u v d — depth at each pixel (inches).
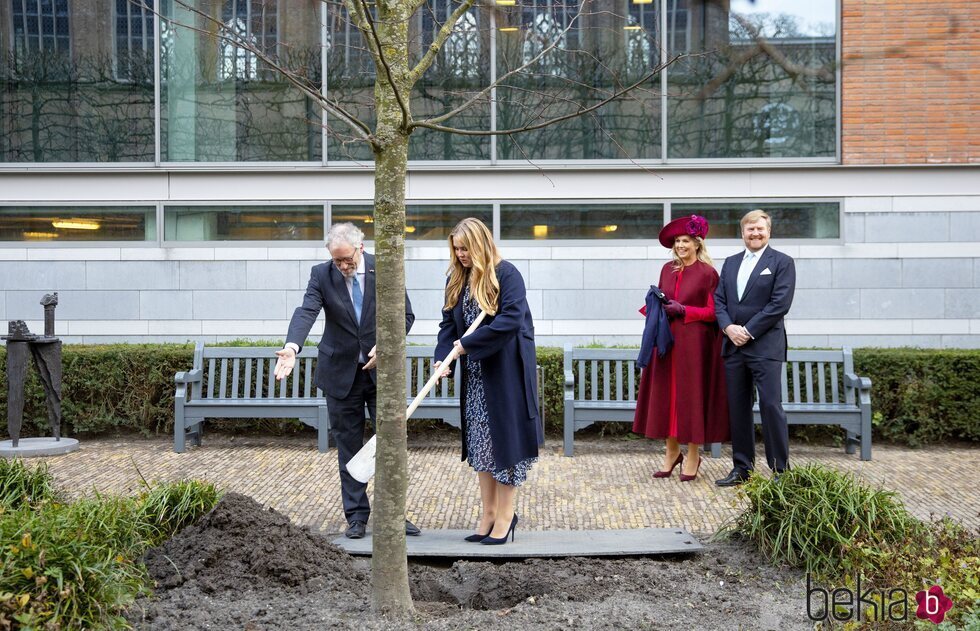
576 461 321.1
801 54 398.3
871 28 393.7
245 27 413.4
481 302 209.2
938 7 389.4
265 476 293.4
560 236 409.7
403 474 165.6
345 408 226.2
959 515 244.5
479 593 180.7
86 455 327.9
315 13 398.0
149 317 411.8
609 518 244.2
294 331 223.3
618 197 406.0
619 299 406.0
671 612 169.0
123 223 415.8
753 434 281.9
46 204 414.9
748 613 168.7
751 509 209.5
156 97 414.0
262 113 416.2
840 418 325.1
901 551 181.3
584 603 173.5
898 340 396.8
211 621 156.3
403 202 163.6
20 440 343.0
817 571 189.2
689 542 207.8
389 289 162.6
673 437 290.4
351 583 180.2
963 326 394.9
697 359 284.4
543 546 205.8
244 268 411.5
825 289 398.6
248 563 181.0
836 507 196.7
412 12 169.2
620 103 406.6
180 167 413.7
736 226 405.4
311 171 410.0
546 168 406.6
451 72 410.9
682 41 403.2
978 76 390.0
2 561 143.8
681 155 406.3
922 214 395.9
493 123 409.4
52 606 141.0
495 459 207.3
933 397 342.3
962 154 393.4
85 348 361.4
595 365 345.1
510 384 209.8
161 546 184.5
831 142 401.7
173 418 358.0
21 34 416.8
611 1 404.8
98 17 416.2
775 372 275.9
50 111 417.1
